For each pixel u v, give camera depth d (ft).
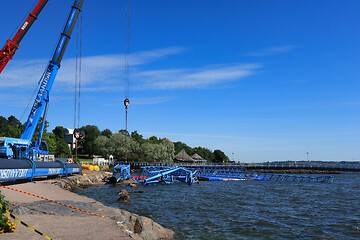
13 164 97.86
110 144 415.44
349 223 78.84
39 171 118.83
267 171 501.97
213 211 92.58
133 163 396.78
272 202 118.83
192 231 64.23
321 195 149.69
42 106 143.64
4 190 81.20
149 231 49.90
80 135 173.78
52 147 365.61
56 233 40.24
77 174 184.14
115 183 187.11
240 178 281.74
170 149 478.18
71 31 151.84
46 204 60.90
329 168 495.82
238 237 61.05
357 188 196.03
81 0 154.71
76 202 68.69
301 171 495.00
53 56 147.84
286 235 64.64
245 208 100.94
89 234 40.78
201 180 262.26
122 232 42.91
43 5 126.52
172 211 90.68
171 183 213.25
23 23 123.54
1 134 333.42
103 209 61.72
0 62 119.14
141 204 104.01
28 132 138.62
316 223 78.33
